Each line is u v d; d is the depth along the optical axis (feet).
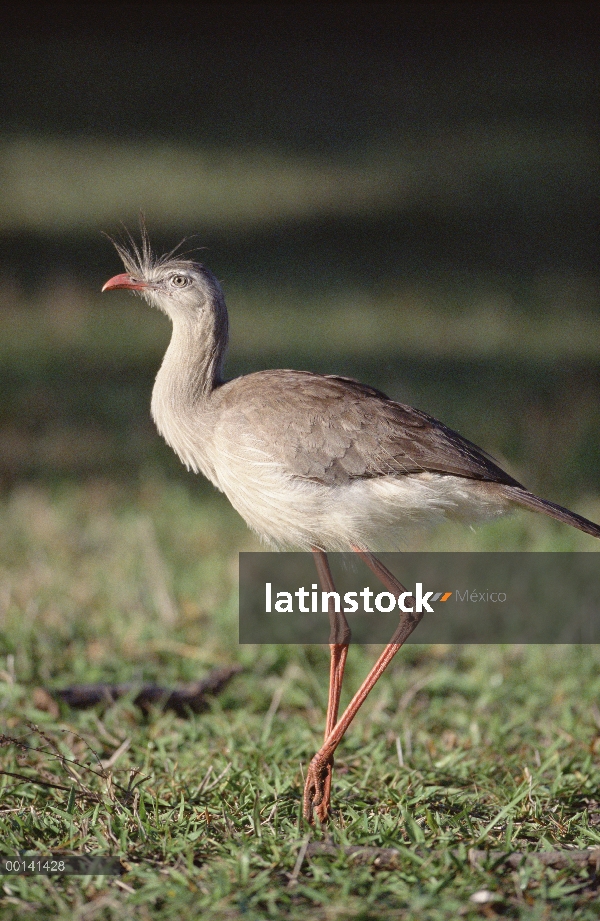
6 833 21.18
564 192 101.09
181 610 35.65
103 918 17.92
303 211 98.63
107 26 157.79
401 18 156.76
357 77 140.36
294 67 144.87
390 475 24.70
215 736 27.58
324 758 23.09
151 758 25.40
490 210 97.71
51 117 127.03
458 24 155.02
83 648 32.35
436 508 24.91
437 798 23.71
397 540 25.90
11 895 18.78
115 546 40.57
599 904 17.85
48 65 144.77
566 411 55.52
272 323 73.72
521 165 108.78
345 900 17.85
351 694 30.91
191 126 124.98
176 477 48.73
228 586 37.60
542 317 75.36
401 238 92.32
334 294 80.28
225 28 157.69
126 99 133.59
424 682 30.37
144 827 21.08
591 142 114.93
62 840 20.99
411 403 56.85
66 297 77.82
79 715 27.84
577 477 46.70
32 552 39.52
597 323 73.97
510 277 84.07
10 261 85.15
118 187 104.78
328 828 21.67
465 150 114.52
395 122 124.47
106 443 52.29
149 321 75.15
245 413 25.44
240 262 86.99
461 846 19.93
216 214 97.66
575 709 29.81
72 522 42.98
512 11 155.12
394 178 107.04
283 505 25.11
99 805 22.00
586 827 21.76
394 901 18.03
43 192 102.73
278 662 32.78
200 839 20.62
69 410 56.85
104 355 67.31
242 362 64.69
